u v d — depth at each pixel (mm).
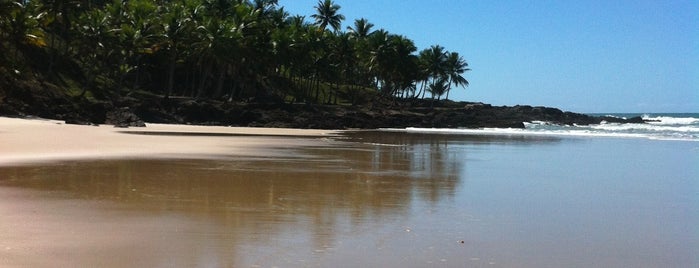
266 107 67125
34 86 53906
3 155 20938
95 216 9836
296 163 21375
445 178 17516
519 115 93625
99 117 51875
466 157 26953
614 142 43844
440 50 104812
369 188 14617
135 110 59250
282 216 10258
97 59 70562
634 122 99625
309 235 8672
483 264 7293
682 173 20625
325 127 66625
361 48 91000
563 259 7660
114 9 68562
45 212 10117
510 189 15203
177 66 78688
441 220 10273
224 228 9047
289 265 6941
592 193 14742
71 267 6586
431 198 13094
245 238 8344
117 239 8078
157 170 17547
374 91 106000
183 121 61188
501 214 11133
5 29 52656
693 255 8000
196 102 63469
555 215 11164
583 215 11227
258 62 76625
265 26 75188
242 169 18547
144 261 6926
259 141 35500
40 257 6992
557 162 25047
